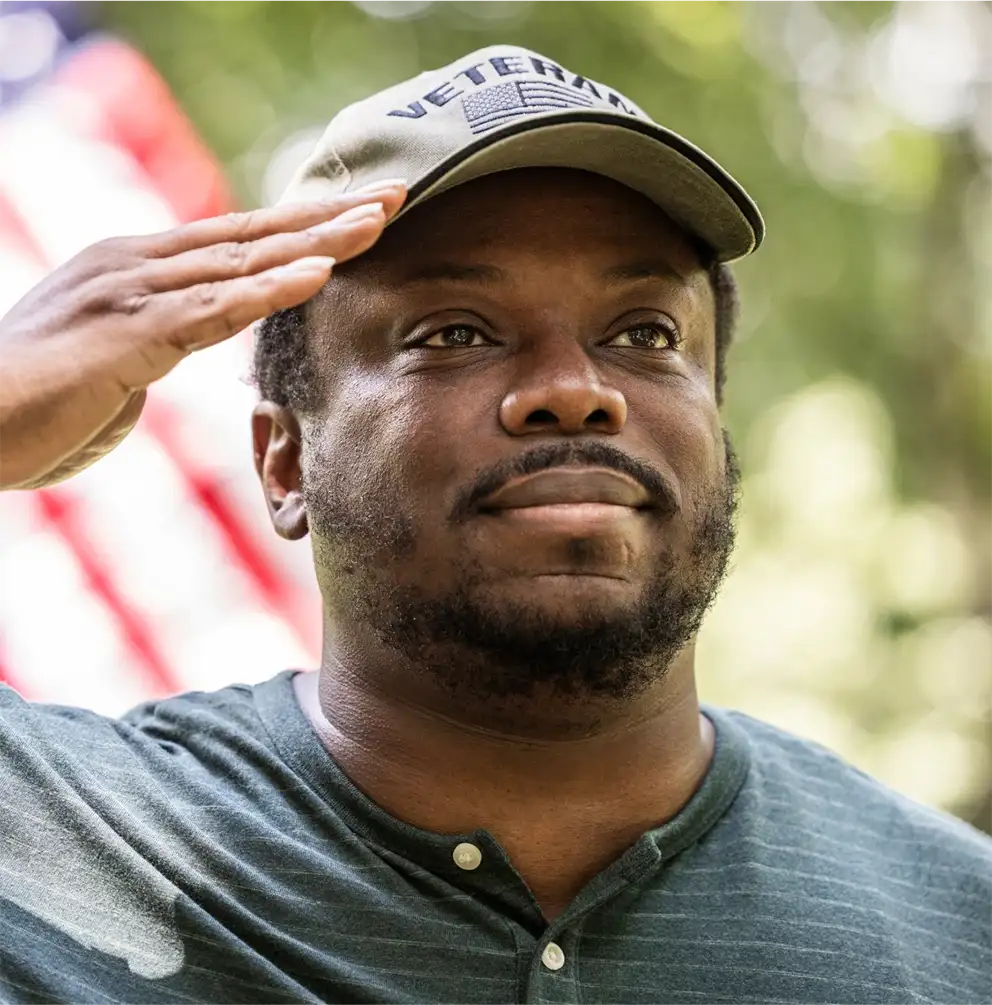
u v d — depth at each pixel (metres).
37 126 8.11
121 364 3.45
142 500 7.83
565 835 4.22
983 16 15.30
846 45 15.28
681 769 4.36
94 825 4.00
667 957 3.97
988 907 4.37
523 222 4.16
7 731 4.20
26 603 7.61
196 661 7.78
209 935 3.84
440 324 4.12
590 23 13.86
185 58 12.89
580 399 3.92
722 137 14.42
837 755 4.96
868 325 15.30
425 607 3.99
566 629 3.88
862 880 4.30
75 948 3.81
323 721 4.40
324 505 4.27
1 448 3.45
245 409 8.04
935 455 15.52
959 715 14.94
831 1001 3.95
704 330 4.48
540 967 3.84
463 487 3.94
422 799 4.20
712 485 4.23
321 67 13.68
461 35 13.93
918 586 15.59
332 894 3.96
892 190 15.46
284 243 3.49
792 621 15.93
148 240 3.54
